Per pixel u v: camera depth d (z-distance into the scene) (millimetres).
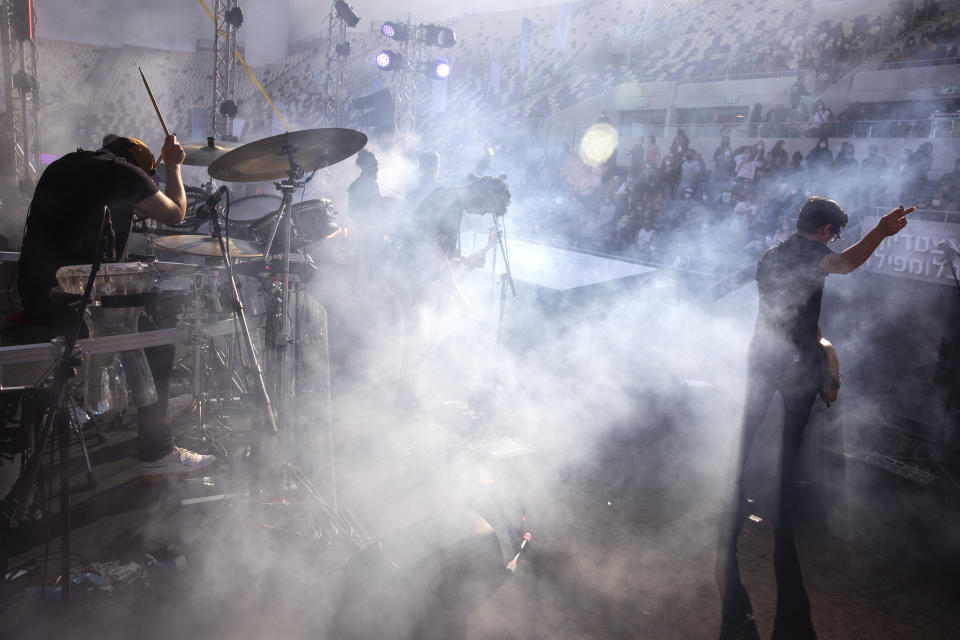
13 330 2439
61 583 2016
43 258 2396
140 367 2562
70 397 2215
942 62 13375
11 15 8977
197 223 2516
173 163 2576
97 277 2211
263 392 2219
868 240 2623
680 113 18672
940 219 6230
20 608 1925
